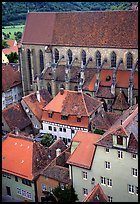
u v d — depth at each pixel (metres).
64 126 100.00
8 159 79.44
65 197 68.00
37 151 78.75
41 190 74.94
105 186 67.44
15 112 105.38
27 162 76.94
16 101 142.38
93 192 57.47
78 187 70.31
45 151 80.62
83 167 67.69
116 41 114.62
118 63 112.56
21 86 143.75
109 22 117.81
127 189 65.25
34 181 74.50
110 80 112.94
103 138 65.56
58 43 125.31
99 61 119.88
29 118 107.62
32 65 132.88
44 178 73.38
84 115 96.38
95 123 96.44
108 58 117.25
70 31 124.19
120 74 113.31
